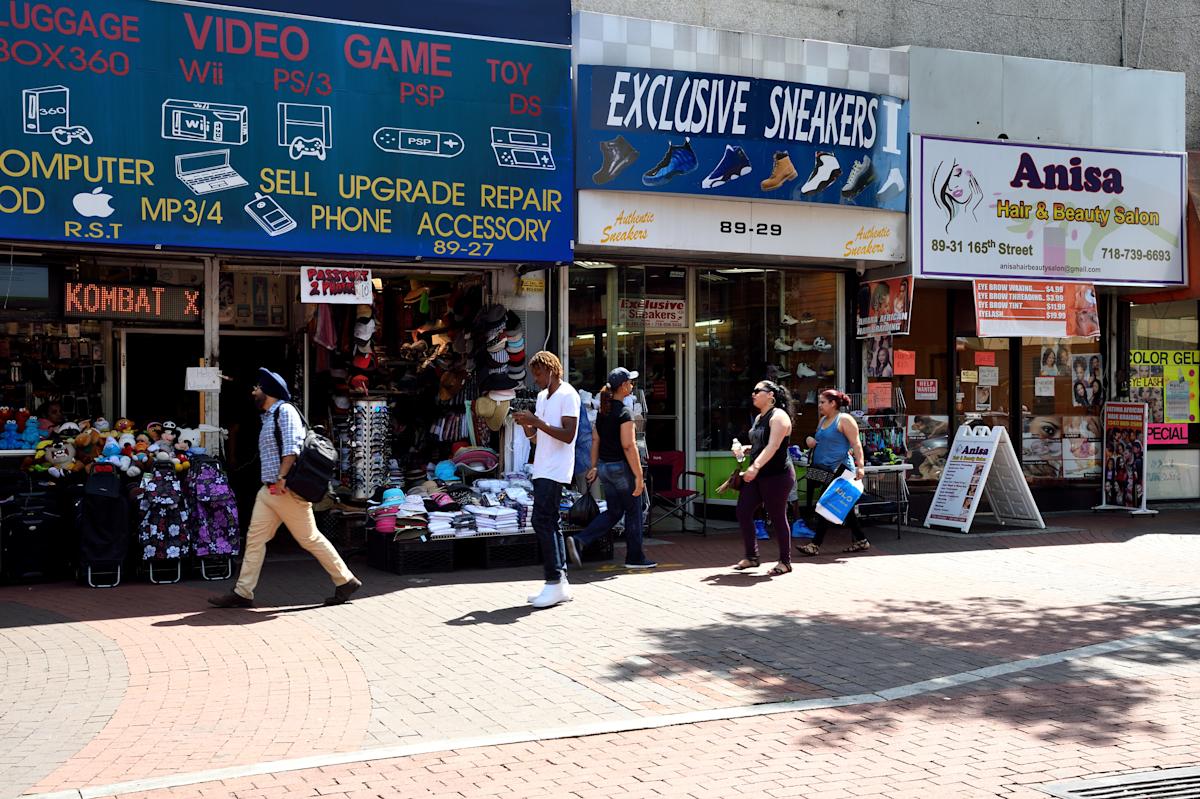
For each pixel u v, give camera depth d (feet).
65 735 19.16
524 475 38.34
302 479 28.43
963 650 25.29
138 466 33.32
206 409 36.52
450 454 41.27
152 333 39.14
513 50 37.19
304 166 34.47
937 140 44.24
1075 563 37.35
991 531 44.83
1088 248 46.62
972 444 45.24
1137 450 49.78
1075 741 19.01
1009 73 45.62
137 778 17.07
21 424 35.09
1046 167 45.93
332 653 24.57
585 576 33.96
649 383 45.06
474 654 24.53
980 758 18.11
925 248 44.06
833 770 17.52
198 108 33.27
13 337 36.86
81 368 37.86
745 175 40.86
